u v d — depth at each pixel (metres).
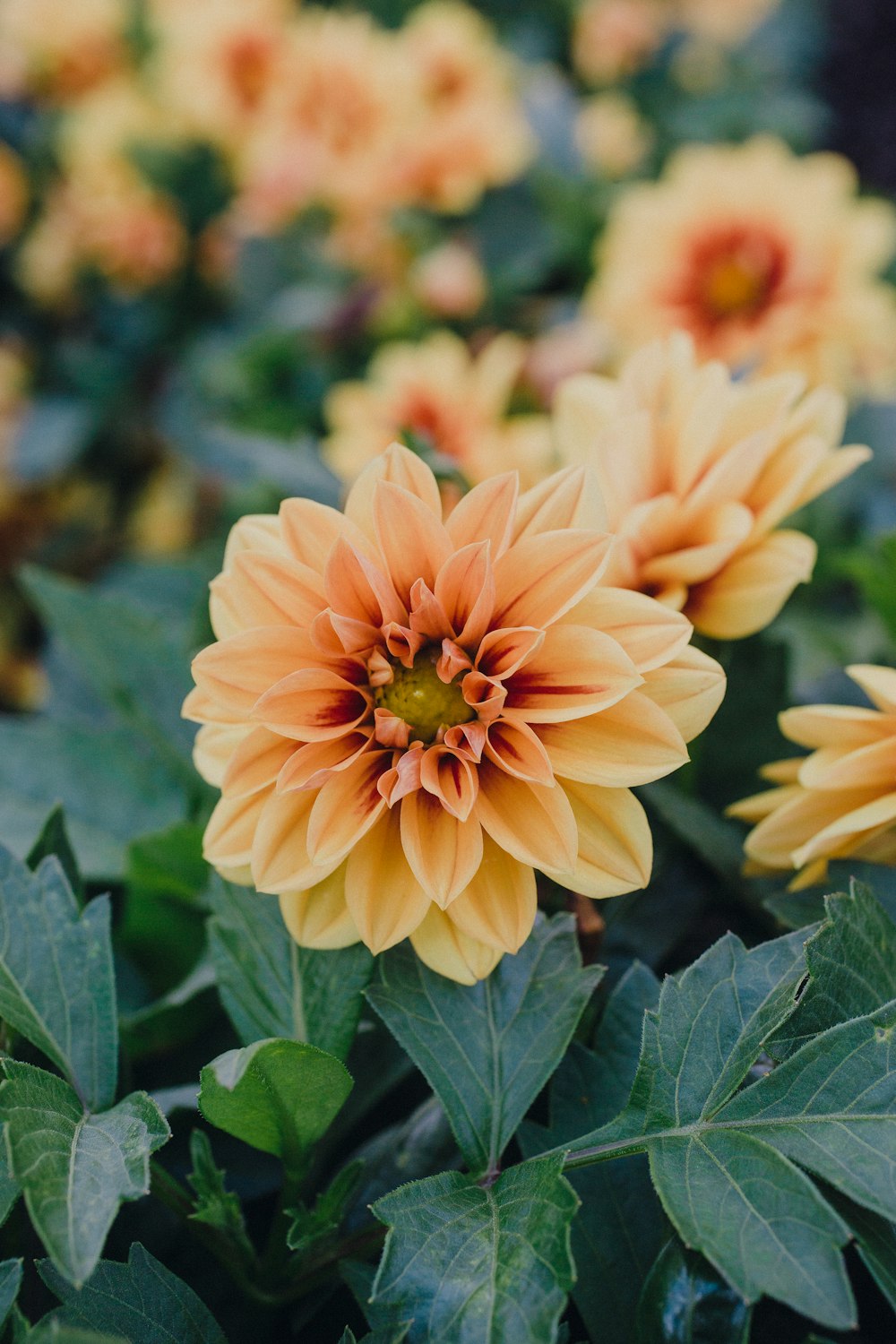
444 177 0.79
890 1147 0.31
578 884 0.33
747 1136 0.31
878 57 1.47
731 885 0.39
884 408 0.61
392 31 1.09
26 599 0.89
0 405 0.87
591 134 0.91
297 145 0.77
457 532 0.34
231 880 0.34
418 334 0.77
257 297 0.83
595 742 0.33
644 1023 0.33
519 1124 0.33
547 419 0.68
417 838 0.33
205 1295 0.36
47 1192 0.30
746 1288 0.29
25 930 0.35
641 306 0.62
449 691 0.35
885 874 0.36
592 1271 0.33
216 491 0.85
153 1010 0.38
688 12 1.26
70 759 0.45
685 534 0.38
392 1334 0.30
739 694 0.42
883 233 0.58
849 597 0.61
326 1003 0.34
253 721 0.33
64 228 0.89
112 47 0.94
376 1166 0.36
